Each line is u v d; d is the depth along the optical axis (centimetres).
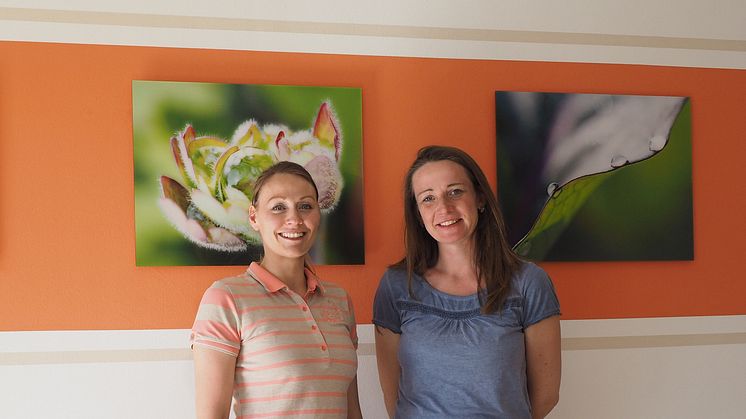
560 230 251
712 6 267
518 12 254
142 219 228
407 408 194
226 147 233
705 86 265
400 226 245
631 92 261
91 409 225
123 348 228
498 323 192
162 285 230
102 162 228
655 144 258
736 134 267
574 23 258
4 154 223
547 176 251
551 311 197
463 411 185
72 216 226
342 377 180
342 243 239
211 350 170
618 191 255
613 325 256
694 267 262
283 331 174
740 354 264
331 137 239
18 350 222
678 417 260
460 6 250
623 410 256
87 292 226
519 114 250
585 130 254
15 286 222
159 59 233
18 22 225
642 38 262
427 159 206
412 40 247
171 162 230
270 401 170
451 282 203
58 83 227
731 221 265
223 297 173
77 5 229
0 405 221
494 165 251
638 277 259
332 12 243
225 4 237
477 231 204
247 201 234
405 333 199
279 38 240
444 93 249
